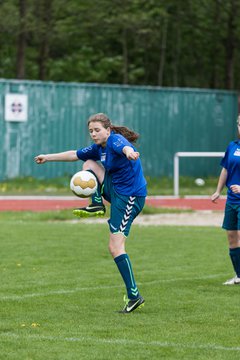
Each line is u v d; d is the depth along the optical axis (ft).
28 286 74.23
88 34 266.98
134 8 259.80
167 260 91.61
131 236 112.16
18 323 59.00
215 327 58.59
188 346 52.95
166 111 219.61
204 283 77.25
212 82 302.25
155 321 60.34
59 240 105.70
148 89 216.95
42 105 205.26
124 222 63.46
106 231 116.67
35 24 237.45
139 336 55.47
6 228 118.01
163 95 219.20
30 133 204.23
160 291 72.69
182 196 179.63
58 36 251.39
